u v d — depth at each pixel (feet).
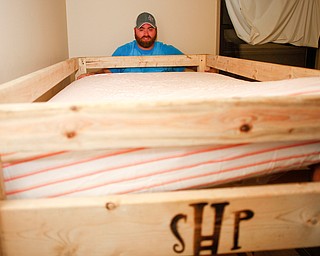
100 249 2.11
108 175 2.23
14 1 4.70
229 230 2.18
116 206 2.03
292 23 8.43
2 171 2.07
